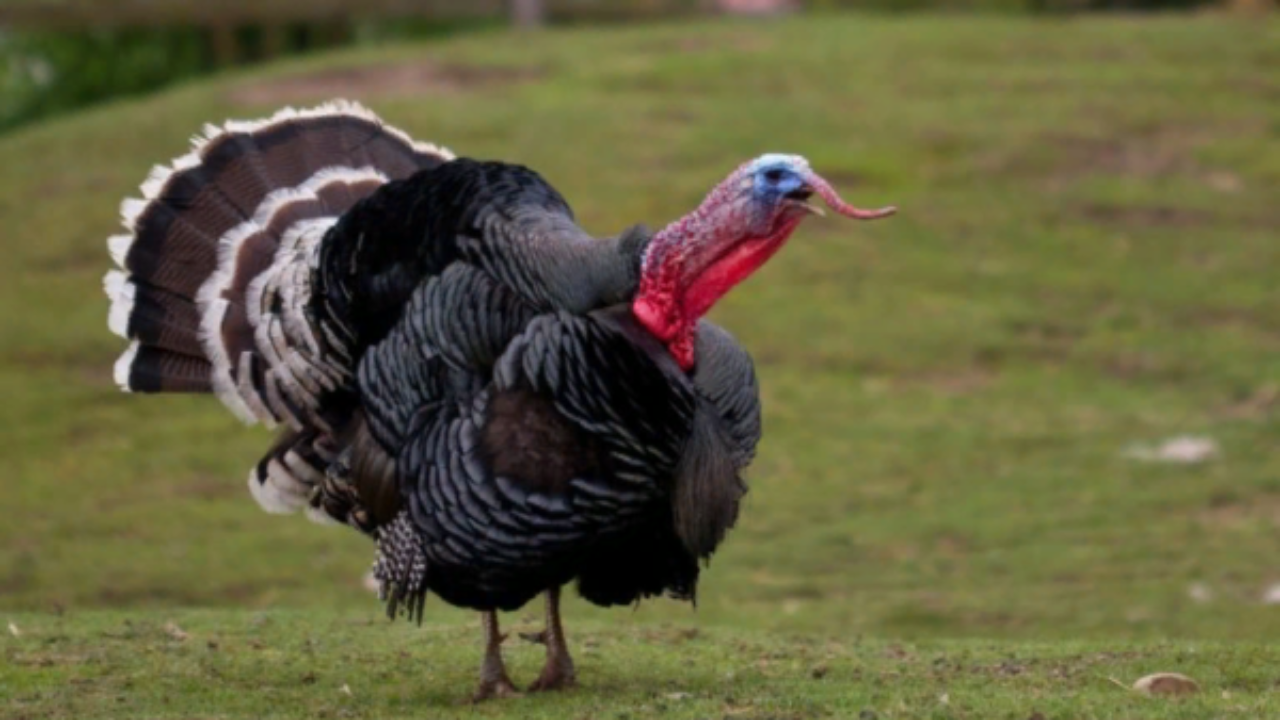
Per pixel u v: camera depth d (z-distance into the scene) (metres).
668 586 24.55
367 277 24.03
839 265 60.81
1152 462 47.94
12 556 43.03
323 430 25.38
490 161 24.17
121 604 40.06
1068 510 44.91
